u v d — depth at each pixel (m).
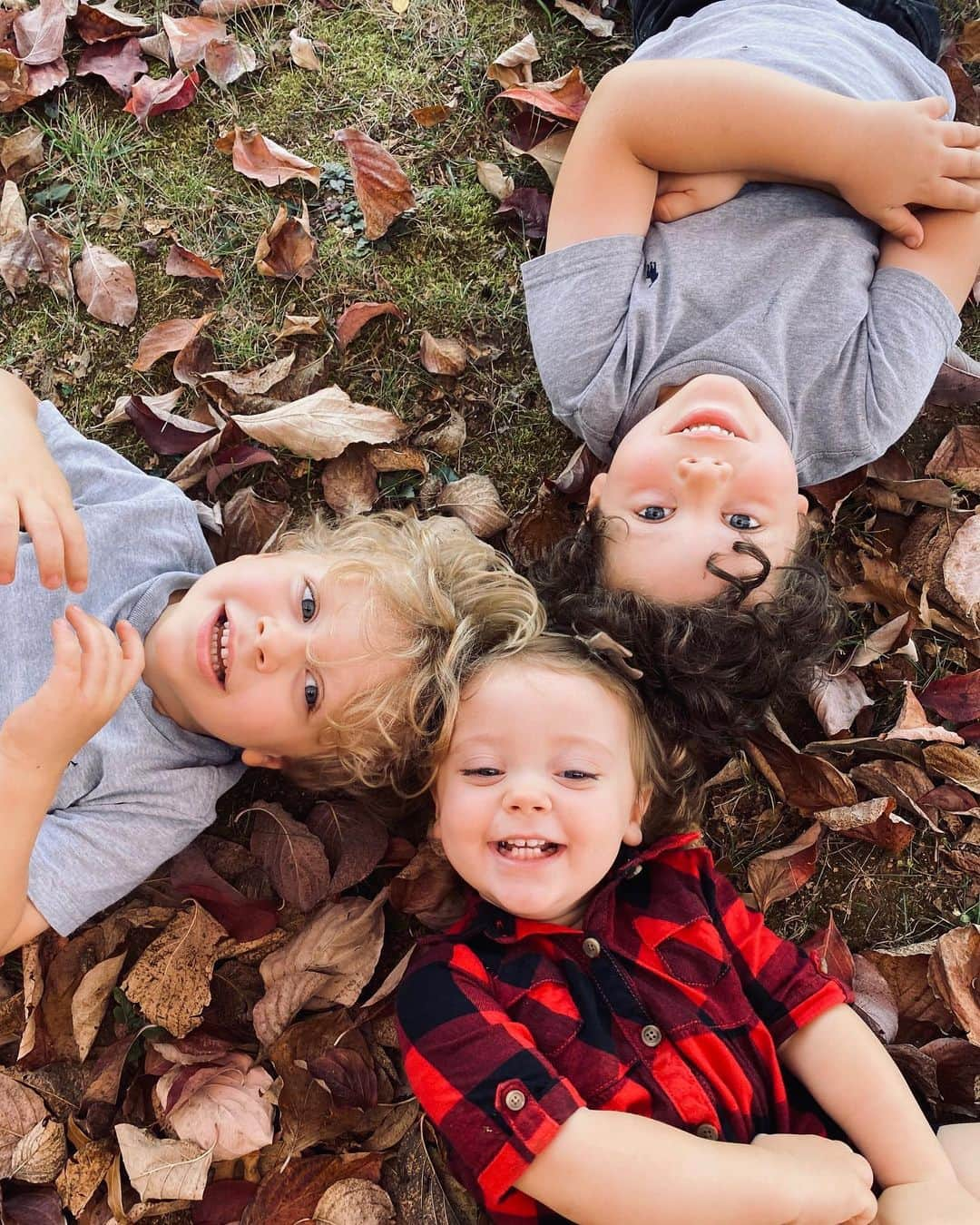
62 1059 1.49
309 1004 1.52
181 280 1.74
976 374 1.73
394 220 1.78
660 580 1.41
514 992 1.33
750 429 1.47
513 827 1.32
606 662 1.43
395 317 1.76
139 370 1.71
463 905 1.58
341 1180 1.44
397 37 1.84
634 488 1.46
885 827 1.63
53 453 1.59
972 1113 1.51
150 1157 1.39
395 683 1.42
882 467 1.73
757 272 1.61
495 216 1.80
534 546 1.70
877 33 1.74
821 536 1.73
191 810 1.50
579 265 1.59
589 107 1.61
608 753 1.37
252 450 1.67
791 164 1.58
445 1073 1.25
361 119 1.81
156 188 1.76
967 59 1.90
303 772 1.56
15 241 1.71
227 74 1.79
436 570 1.49
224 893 1.53
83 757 1.46
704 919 1.40
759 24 1.71
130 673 1.30
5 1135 1.43
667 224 1.65
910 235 1.61
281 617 1.40
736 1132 1.32
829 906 1.66
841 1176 1.23
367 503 1.69
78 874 1.42
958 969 1.53
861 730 1.69
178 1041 1.48
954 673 1.70
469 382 1.76
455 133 1.82
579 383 1.60
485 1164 1.21
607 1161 1.19
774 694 1.49
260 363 1.73
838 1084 1.35
